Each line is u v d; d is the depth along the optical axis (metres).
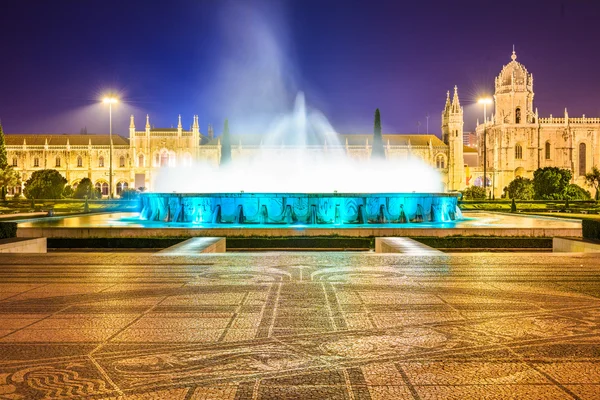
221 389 7.04
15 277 15.26
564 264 17.73
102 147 139.38
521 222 37.56
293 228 28.12
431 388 7.05
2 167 92.44
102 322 10.34
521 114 148.00
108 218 42.50
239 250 27.03
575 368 7.77
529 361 8.07
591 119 143.12
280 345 8.91
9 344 8.95
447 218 39.56
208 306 11.68
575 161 142.00
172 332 9.67
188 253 20.27
